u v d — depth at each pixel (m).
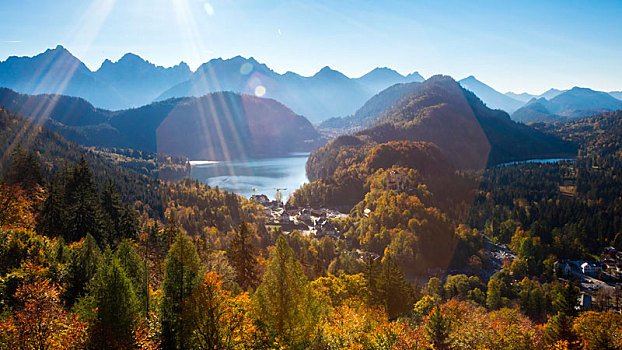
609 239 192.25
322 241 161.25
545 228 193.62
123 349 32.22
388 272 81.44
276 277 44.97
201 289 36.66
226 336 36.69
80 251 49.59
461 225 189.50
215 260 67.19
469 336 59.19
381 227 175.50
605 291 131.00
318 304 47.59
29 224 76.81
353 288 80.50
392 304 79.50
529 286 131.38
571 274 156.12
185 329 36.22
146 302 42.03
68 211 86.25
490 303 118.62
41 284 35.03
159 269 63.72
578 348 62.00
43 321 30.83
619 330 58.47
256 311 44.38
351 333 48.38
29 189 101.81
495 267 165.62
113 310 33.66
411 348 49.72
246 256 72.44
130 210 101.75
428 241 163.38
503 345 57.62
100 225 84.06
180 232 44.31
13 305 36.81
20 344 29.25
